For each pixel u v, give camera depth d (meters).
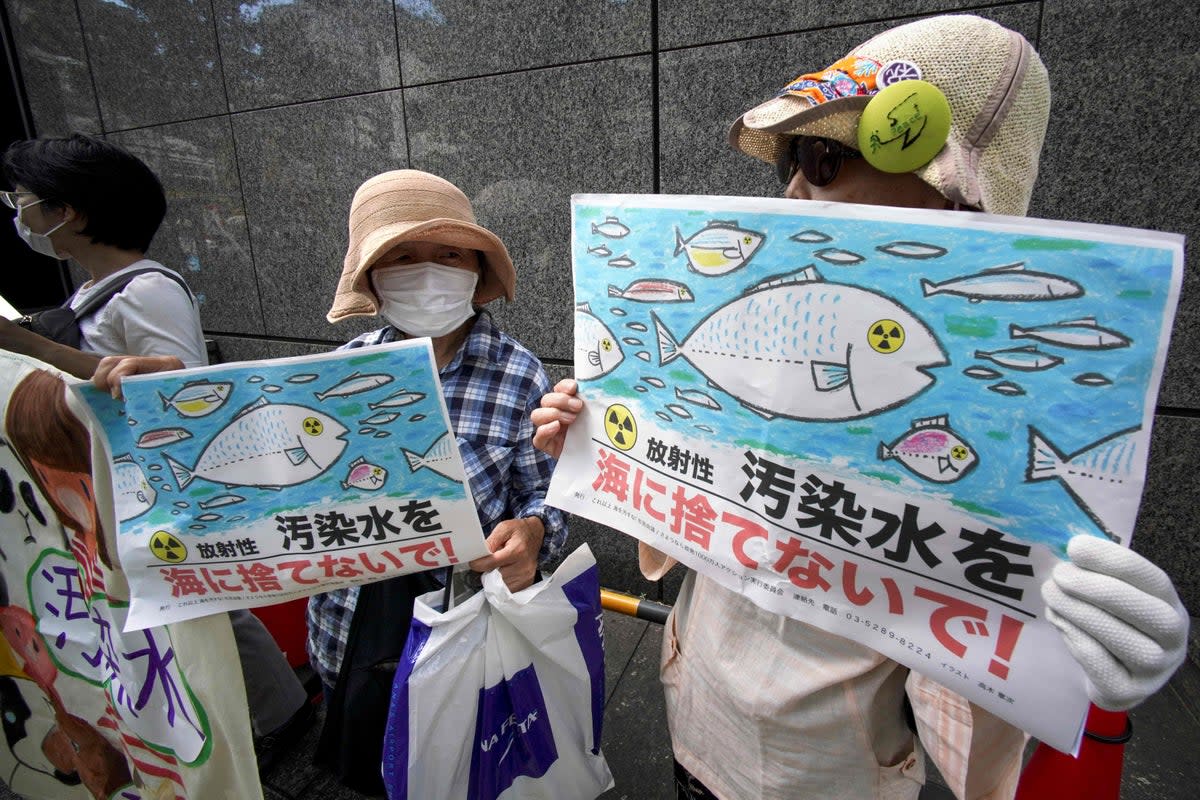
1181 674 2.31
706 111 2.46
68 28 3.89
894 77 0.80
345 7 2.99
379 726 1.48
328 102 3.21
